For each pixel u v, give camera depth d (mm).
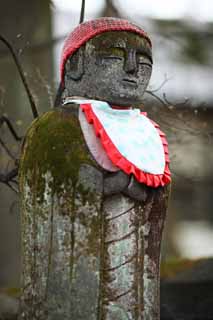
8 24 11984
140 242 5484
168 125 8094
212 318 8648
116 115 5543
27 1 12180
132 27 5641
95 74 5594
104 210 5379
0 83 12148
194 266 9312
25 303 5547
